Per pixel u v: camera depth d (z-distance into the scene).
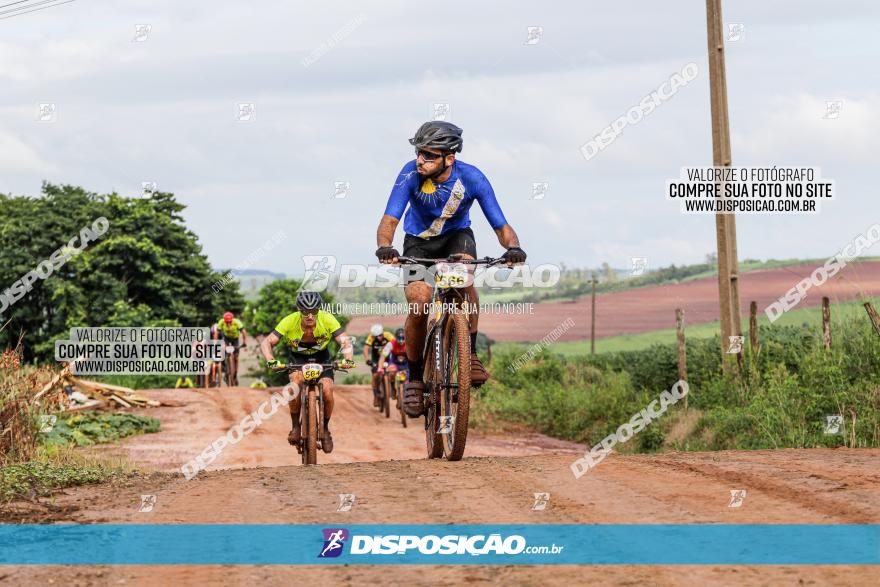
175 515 9.66
